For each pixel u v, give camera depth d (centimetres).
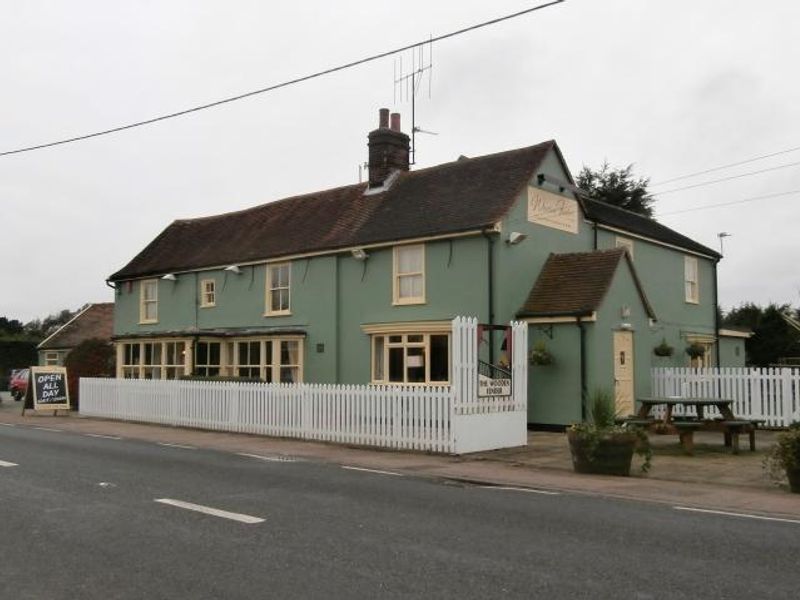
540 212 2108
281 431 1753
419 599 546
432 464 1312
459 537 738
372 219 2309
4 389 5375
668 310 2630
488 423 1500
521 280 2009
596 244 2334
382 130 2519
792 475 1029
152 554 668
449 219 2052
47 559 652
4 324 8006
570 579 597
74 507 873
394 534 748
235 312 2628
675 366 2602
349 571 616
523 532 763
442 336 2033
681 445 1547
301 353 2372
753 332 3366
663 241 2609
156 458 1347
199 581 589
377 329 2152
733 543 723
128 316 3073
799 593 564
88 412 2383
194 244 2988
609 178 5091
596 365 1861
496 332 1923
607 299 1925
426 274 2080
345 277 2288
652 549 696
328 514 845
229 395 1897
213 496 953
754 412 1977
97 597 551
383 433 1541
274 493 981
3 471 1158
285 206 2830
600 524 808
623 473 1194
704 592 566
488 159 2270
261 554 668
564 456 1413
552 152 2192
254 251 2586
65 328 4944
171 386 2070
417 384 1995
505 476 1177
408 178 2442
